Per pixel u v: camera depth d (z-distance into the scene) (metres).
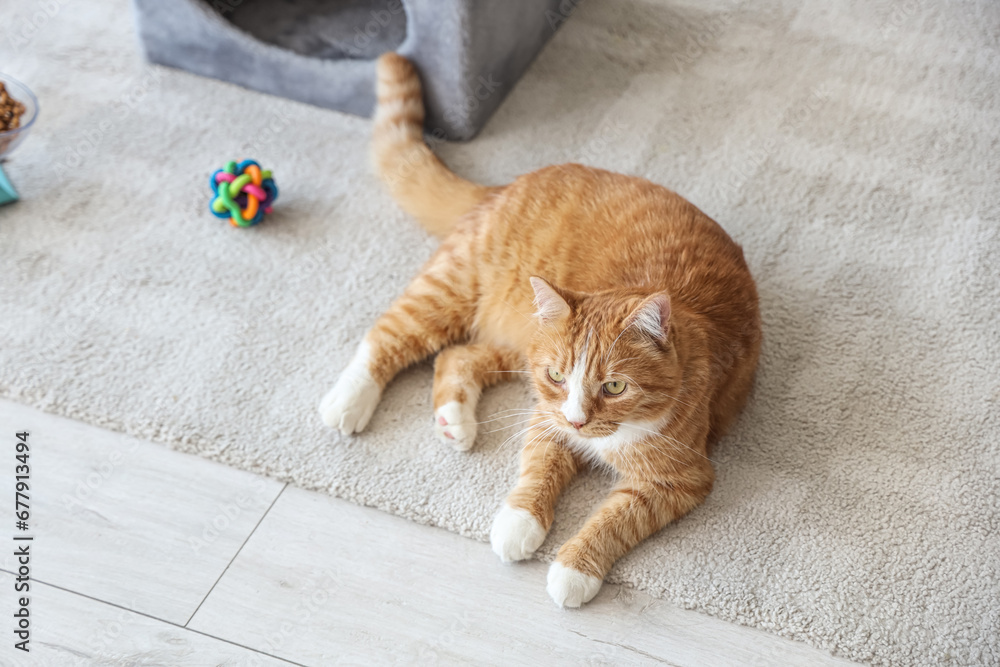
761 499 1.70
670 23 2.90
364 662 1.47
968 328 2.01
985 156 2.43
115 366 1.91
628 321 1.43
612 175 1.88
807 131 2.52
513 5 2.45
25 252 2.15
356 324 2.02
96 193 2.31
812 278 2.13
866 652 1.48
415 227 2.25
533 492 1.64
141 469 1.75
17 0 2.94
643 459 1.60
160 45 2.62
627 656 1.48
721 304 1.68
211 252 2.18
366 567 1.60
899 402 1.87
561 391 1.53
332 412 1.77
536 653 1.49
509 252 1.84
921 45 2.81
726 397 1.72
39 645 1.48
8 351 1.93
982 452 1.78
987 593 1.55
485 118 2.54
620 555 1.59
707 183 2.37
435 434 1.81
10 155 2.38
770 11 2.95
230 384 1.89
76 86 2.62
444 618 1.53
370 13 2.73
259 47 2.51
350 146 2.48
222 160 2.42
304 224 2.25
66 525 1.66
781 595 1.55
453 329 1.91
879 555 1.61
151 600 1.55
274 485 1.73
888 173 2.39
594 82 2.69
